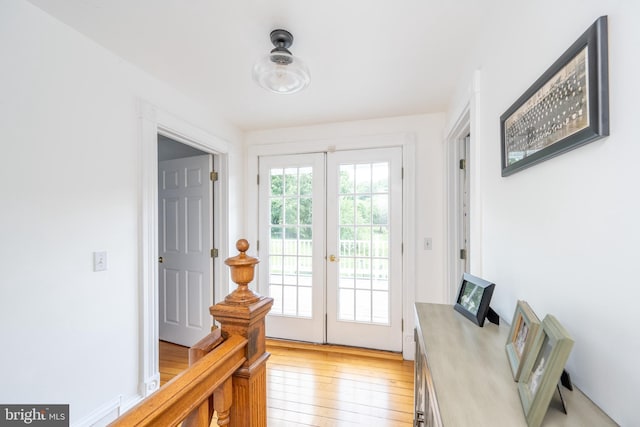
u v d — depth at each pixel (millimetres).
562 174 765
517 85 1038
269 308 955
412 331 2615
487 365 754
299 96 2271
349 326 2816
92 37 1529
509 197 1102
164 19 1391
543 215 859
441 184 2590
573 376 705
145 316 1842
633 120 543
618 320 578
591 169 655
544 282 852
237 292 907
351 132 2818
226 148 2750
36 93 1309
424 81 2020
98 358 1571
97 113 1582
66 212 1429
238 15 1360
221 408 806
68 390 1423
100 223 1595
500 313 1184
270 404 1952
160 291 3045
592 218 653
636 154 537
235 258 929
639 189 531
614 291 589
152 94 1941
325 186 2889
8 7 1211
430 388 754
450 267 2424
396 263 2689
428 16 1369
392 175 2697
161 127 2037
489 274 1316
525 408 567
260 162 3062
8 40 1211
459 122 1965
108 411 1615
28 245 1275
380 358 2592
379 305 2746
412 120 2662
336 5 1295
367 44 1592
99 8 1312
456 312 1163
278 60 1479
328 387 2146
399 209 2684
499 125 1202
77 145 1480
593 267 649
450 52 1669
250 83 2051
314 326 2895
